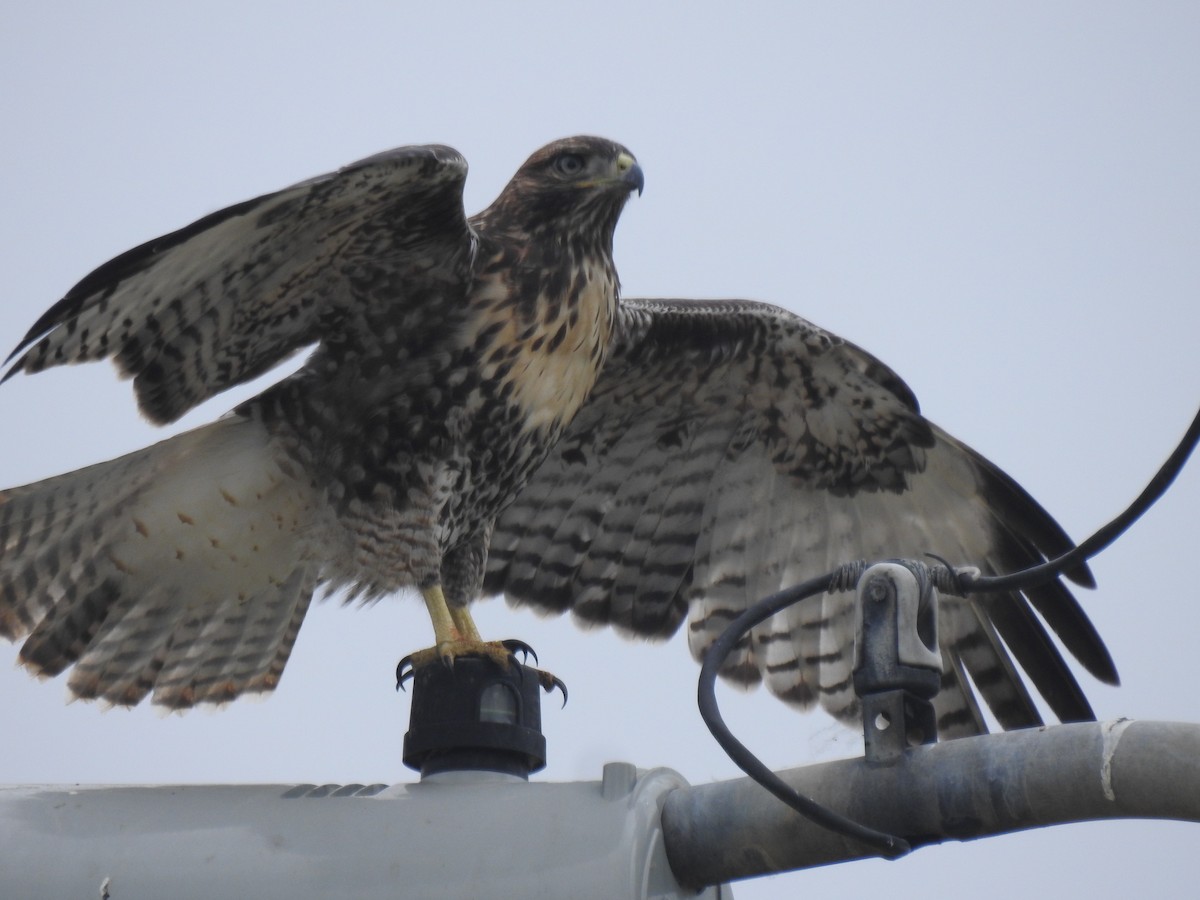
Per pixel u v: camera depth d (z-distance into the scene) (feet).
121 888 20.99
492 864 20.84
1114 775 18.65
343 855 21.09
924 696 21.04
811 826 20.49
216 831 21.43
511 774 23.58
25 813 21.74
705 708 21.31
